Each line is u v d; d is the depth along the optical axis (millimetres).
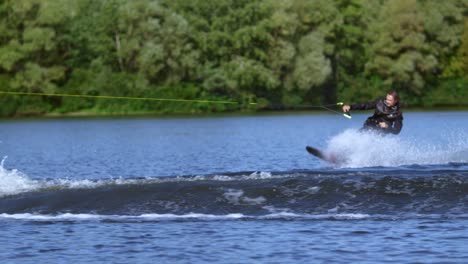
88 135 167625
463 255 41625
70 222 51125
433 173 56156
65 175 88062
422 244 43906
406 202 51500
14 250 44719
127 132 176250
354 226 48219
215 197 53656
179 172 88938
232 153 113562
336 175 56656
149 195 54531
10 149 130125
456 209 50406
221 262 41562
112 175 87438
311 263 41000
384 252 42562
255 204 52625
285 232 47281
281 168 90562
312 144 129875
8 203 54938
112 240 46500
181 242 45656
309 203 52375
